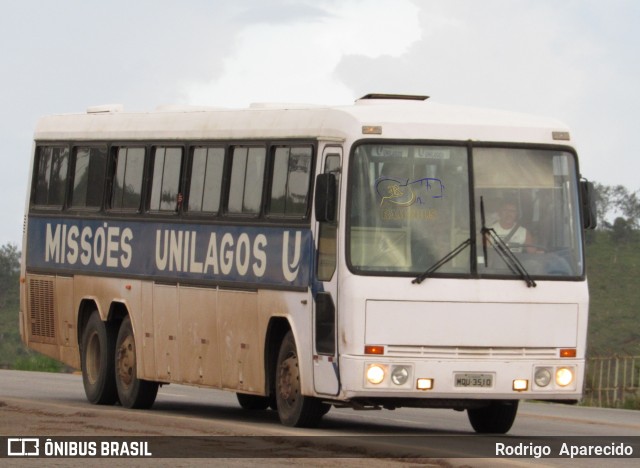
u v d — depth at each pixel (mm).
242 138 24828
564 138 22672
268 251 23766
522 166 22359
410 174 21953
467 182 22062
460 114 22500
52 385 37344
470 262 21844
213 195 25531
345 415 28156
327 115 22703
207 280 25422
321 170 22578
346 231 21656
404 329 21547
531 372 21953
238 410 29266
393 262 21656
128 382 28125
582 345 22297
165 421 22984
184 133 26531
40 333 30984
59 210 30266
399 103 23094
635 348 97562
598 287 117375
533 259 22141
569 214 22500
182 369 26219
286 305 23172
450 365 21625
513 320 21906
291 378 23156
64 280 30016
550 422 27266
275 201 23781
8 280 142625
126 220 28047
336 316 21719
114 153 28703
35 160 31234
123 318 28703
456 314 21688
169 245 26656
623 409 34156
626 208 135000
